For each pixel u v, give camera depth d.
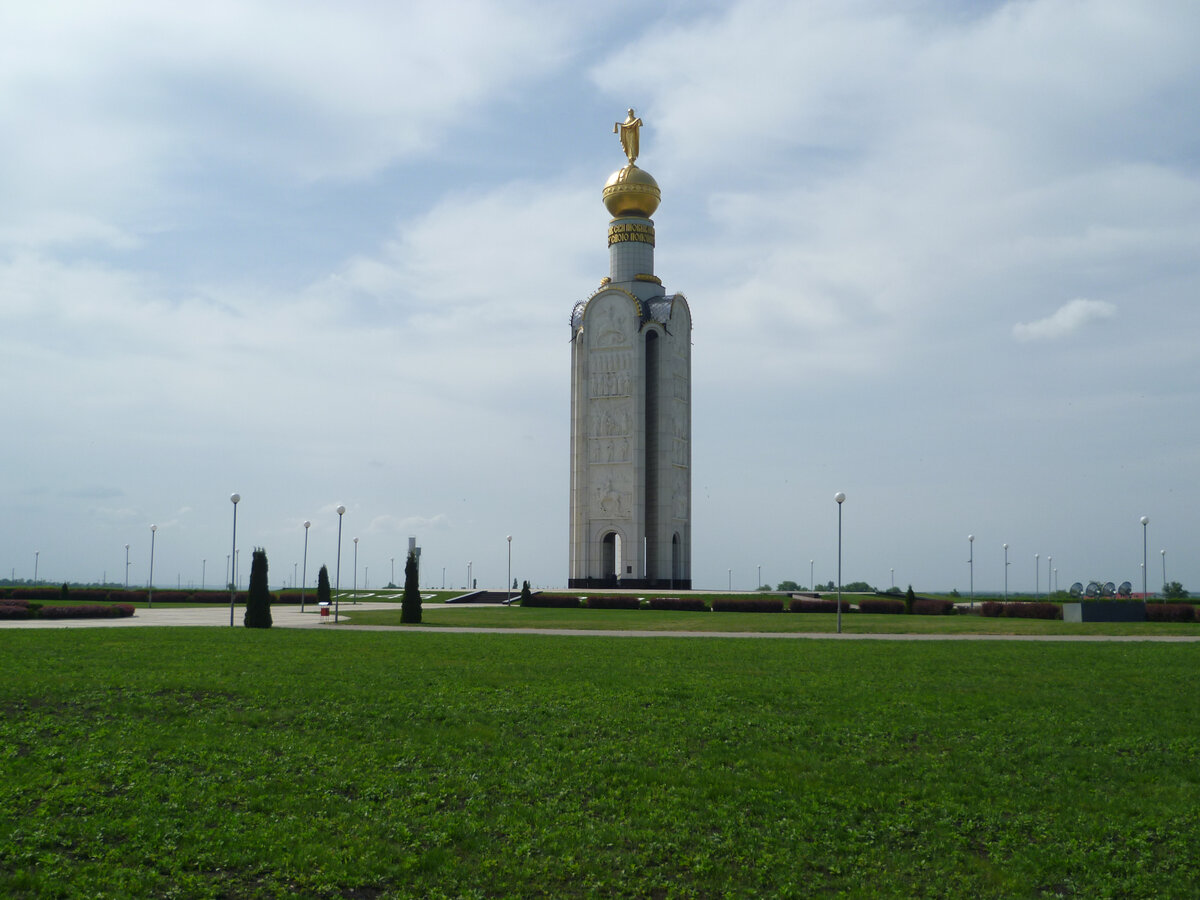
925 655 36.62
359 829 16.08
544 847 15.67
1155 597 96.81
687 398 107.44
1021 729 22.72
